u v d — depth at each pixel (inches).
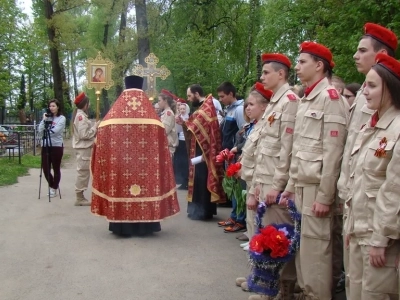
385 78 115.9
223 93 297.6
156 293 182.9
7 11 862.5
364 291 118.9
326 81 153.8
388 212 110.7
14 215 313.3
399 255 112.8
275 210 170.9
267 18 661.9
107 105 1449.3
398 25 319.6
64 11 943.7
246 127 263.6
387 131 116.5
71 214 317.7
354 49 337.7
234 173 229.8
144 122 262.4
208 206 302.2
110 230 265.7
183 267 212.5
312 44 155.4
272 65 176.7
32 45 942.4
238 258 225.3
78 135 342.0
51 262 218.5
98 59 371.9
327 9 415.2
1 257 225.0
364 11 351.6
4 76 909.8
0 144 666.8
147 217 260.8
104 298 177.8
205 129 293.7
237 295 181.2
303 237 151.5
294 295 172.1
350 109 150.3
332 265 156.2
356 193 122.3
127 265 215.2
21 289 185.9
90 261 220.4
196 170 302.0
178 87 877.2
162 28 976.9
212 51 908.0
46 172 367.6
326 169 145.6
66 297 178.5
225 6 1026.1
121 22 1075.9
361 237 120.3
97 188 264.7
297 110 161.6
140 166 261.3
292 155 157.9
